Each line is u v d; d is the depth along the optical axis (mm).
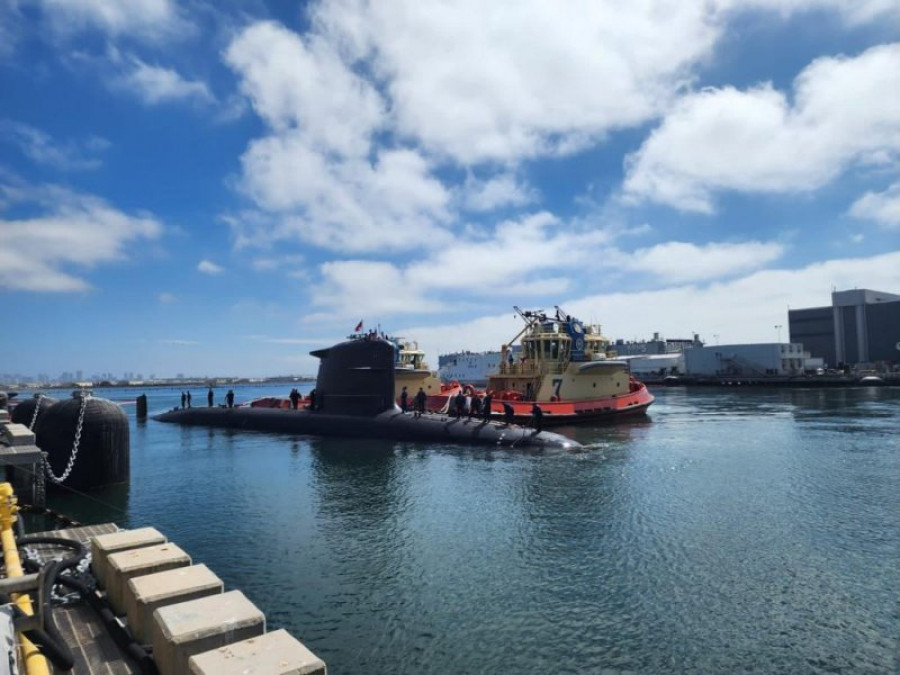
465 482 17250
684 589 9484
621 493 15703
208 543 11984
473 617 8555
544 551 11250
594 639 7922
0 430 15914
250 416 32531
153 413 51531
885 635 7977
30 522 13969
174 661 3557
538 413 25125
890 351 90000
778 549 11266
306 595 9344
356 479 17984
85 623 5004
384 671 7164
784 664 7305
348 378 28125
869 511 13867
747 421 34344
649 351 115750
